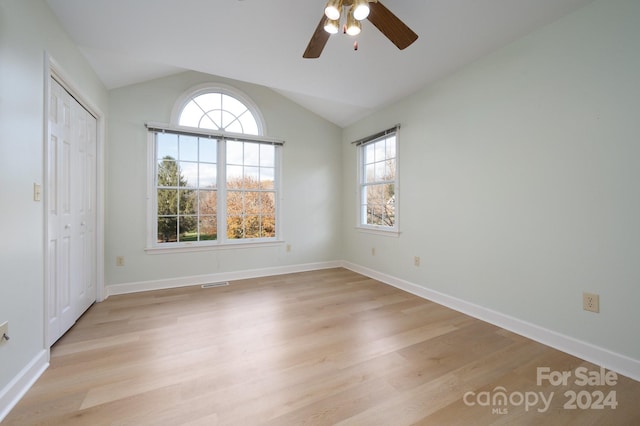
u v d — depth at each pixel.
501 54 2.31
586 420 1.31
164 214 3.45
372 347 1.97
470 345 2.00
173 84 3.46
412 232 3.23
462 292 2.65
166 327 2.28
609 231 1.73
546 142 2.02
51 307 1.94
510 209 2.25
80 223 2.44
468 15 1.91
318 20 1.98
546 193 2.03
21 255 1.47
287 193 4.19
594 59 1.78
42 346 1.67
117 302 2.86
